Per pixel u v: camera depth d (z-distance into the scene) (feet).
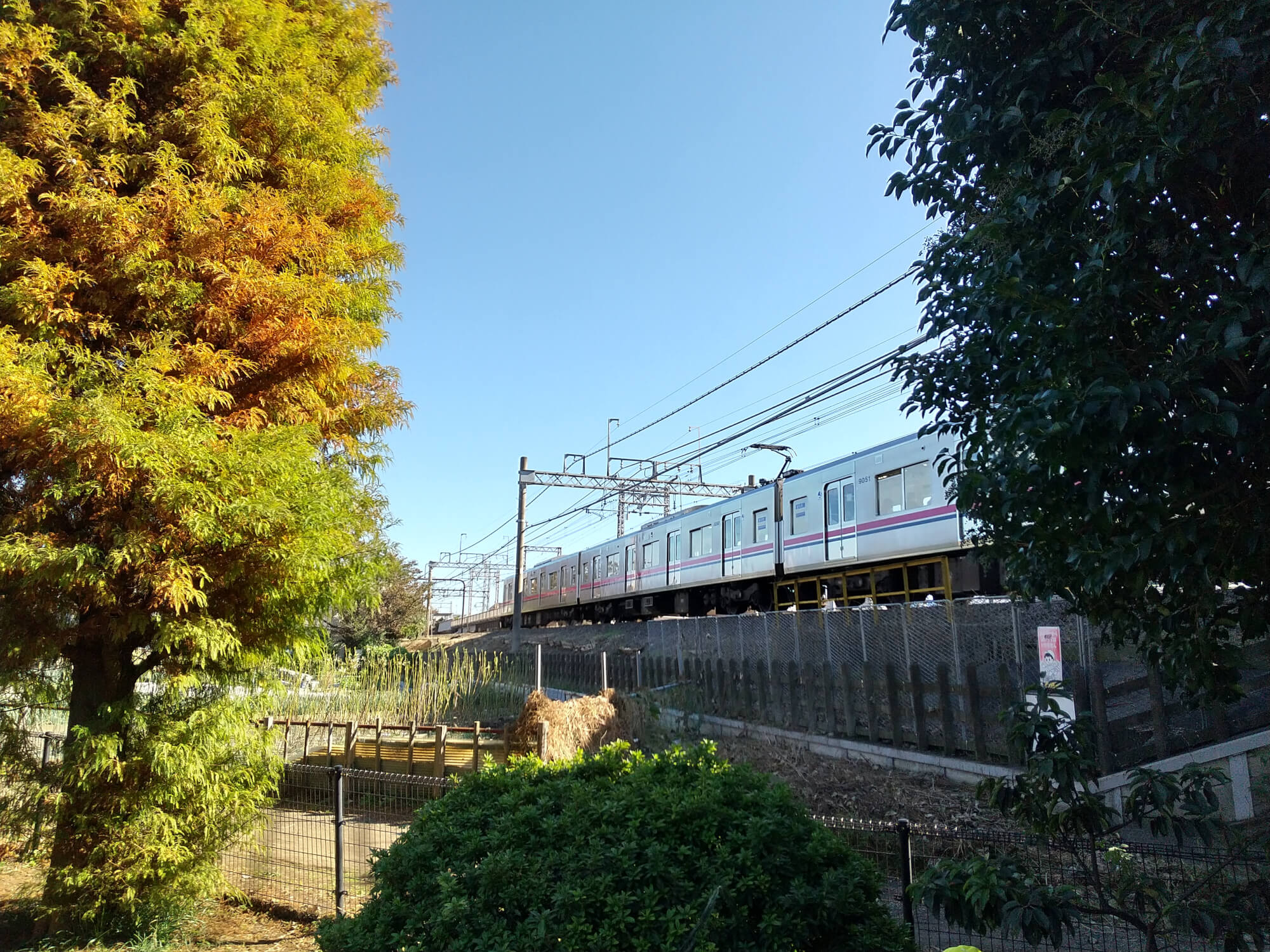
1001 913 7.86
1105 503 7.13
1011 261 7.82
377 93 21.77
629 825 9.32
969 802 22.04
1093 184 6.72
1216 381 6.97
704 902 8.60
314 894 17.85
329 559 15.92
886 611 29.37
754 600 58.80
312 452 16.52
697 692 37.42
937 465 10.61
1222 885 9.04
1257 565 7.09
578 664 51.34
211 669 16.55
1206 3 6.87
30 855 16.19
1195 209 7.42
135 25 16.29
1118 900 8.73
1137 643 9.34
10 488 15.56
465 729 27.86
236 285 15.88
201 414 14.96
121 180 15.65
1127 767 20.04
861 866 9.57
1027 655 23.70
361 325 18.75
